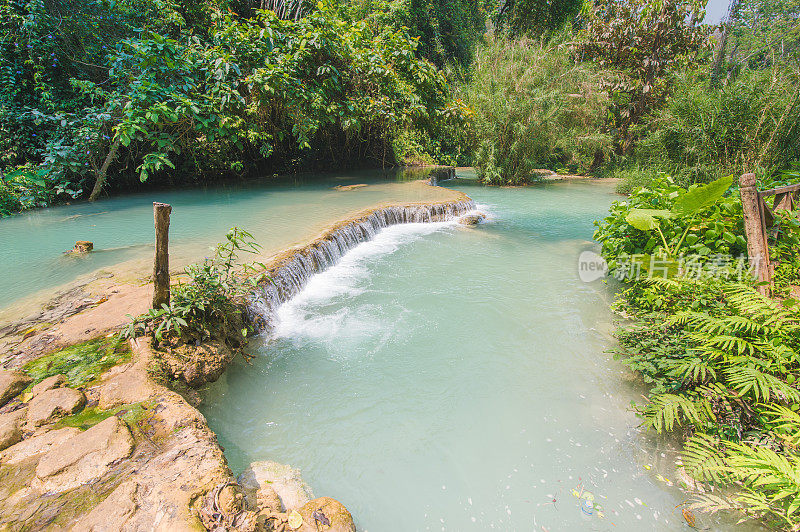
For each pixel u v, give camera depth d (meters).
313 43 10.41
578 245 7.48
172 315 3.27
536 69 14.58
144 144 9.65
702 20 16.14
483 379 3.71
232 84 9.76
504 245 7.48
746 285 3.70
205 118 9.38
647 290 4.38
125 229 6.55
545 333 4.45
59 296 4.06
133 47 8.27
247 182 11.98
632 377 3.66
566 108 15.09
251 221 7.14
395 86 12.29
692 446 2.62
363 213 7.88
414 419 3.22
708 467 2.40
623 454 2.85
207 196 9.55
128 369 2.85
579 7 22.95
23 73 8.61
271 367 3.79
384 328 4.55
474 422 3.19
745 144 11.44
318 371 3.78
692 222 4.82
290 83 10.30
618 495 2.54
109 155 8.71
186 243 5.80
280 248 5.62
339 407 3.34
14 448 2.18
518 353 4.09
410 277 5.95
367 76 11.95
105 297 4.02
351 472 2.72
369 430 3.10
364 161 16.83
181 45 9.55
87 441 2.20
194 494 1.93
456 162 19.69
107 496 1.90
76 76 9.21
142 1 9.96
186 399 2.96
